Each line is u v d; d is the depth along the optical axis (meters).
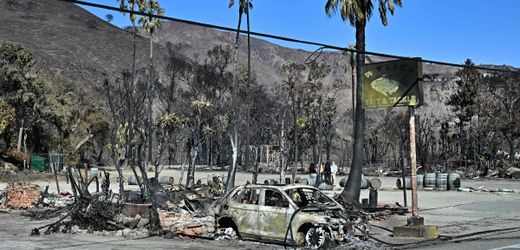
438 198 31.72
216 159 89.06
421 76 16.94
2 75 62.34
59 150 67.38
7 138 61.81
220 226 16.36
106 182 25.03
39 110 66.00
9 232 17.55
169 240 15.81
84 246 14.71
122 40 196.00
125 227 17.41
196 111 59.00
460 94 71.75
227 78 95.31
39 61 142.62
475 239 16.55
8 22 193.38
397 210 22.84
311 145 72.44
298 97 58.59
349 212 16.23
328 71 66.88
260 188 15.55
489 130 70.00
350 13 23.05
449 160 74.44
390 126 80.75
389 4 23.72
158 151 35.09
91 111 77.19
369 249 14.27
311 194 17.34
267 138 77.94
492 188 41.91
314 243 14.13
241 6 32.56
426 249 14.51
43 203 24.61
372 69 17.84
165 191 21.78
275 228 14.78
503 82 80.62
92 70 150.88
